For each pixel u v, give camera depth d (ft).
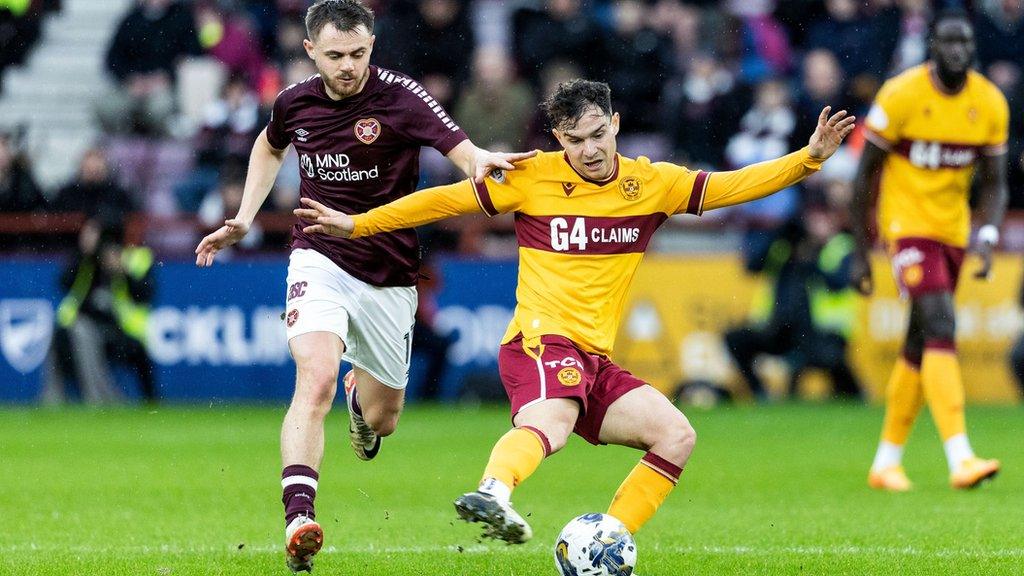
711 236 186.09
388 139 74.90
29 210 186.70
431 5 196.65
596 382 67.41
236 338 177.99
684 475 116.57
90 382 178.50
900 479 107.04
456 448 135.64
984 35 203.31
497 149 189.67
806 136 189.47
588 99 65.72
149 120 206.59
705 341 178.29
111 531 85.35
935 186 108.17
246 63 208.44
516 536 58.90
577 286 67.26
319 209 66.13
